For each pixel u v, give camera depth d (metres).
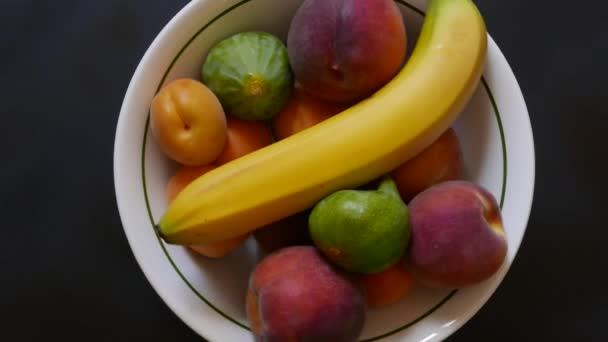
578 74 0.84
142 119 0.64
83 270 0.82
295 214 0.63
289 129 0.67
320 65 0.61
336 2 0.60
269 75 0.63
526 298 0.82
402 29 0.62
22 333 0.81
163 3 0.85
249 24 0.68
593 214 0.83
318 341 0.57
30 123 0.84
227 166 0.59
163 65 0.64
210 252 0.65
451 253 0.58
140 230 0.63
